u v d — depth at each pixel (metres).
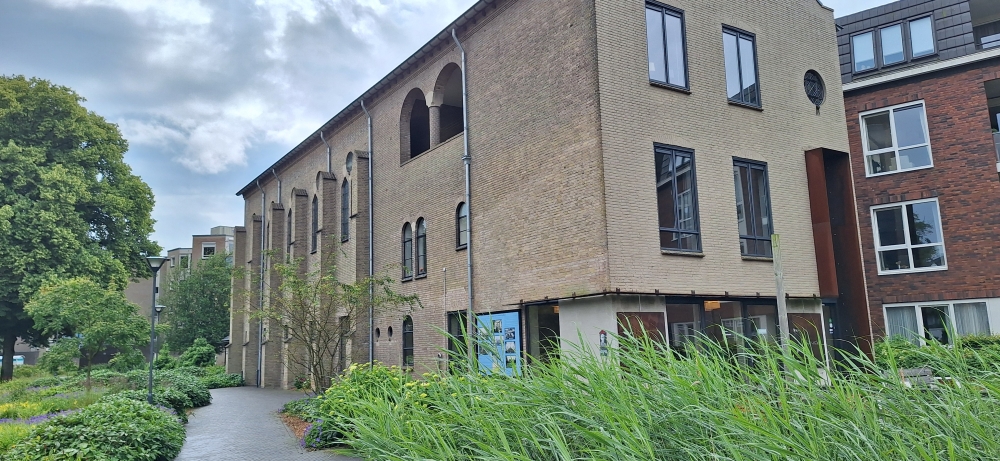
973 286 18.09
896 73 19.56
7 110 30.75
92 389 21.38
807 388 4.68
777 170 16.14
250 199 37.06
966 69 18.72
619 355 5.73
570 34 14.40
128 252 35.19
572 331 13.77
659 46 14.66
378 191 23.06
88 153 33.25
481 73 17.50
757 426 4.07
